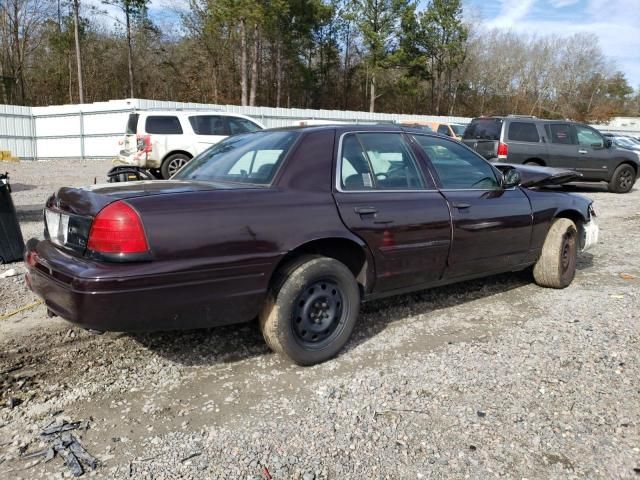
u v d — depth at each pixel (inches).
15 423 109.0
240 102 1893.5
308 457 99.1
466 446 102.9
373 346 148.9
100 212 110.7
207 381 127.6
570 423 111.0
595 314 177.3
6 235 222.4
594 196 525.7
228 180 141.2
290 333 129.9
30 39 1694.1
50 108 957.8
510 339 155.2
